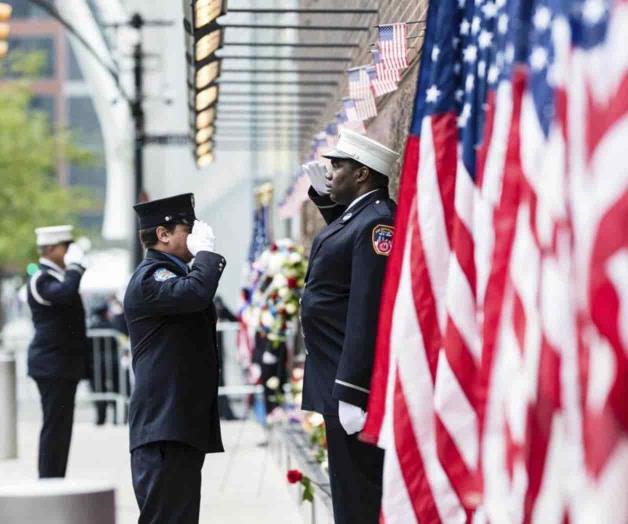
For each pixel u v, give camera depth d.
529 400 9.37
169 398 17.23
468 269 11.59
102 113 117.19
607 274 7.87
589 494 8.00
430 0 12.37
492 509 9.91
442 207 12.23
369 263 15.40
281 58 25.86
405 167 12.57
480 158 11.11
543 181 9.28
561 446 9.12
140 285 17.36
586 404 8.09
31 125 115.44
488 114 11.20
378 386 12.70
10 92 115.62
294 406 30.80
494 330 10.16
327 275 16.14
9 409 35.84
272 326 32.88
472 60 11.88
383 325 12.71
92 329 52.38
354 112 21.00
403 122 21.34
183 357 17.38
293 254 32.97
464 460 11.54
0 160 112.56
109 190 169.75
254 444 37.88
